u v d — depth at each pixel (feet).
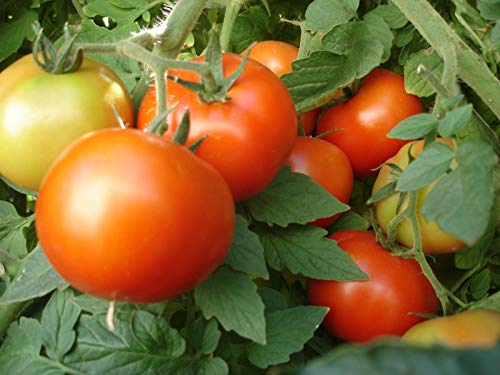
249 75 0.84
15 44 1.39
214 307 0.82
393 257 1.01
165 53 0.99
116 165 0.68
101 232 0.67
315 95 1.14
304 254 0.96
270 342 0.88
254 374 0.92
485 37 1.12
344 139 1.18
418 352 0.41
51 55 0.89
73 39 0.86
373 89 1.16
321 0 1.18
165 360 0.85
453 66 0.99
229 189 0.76
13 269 1.02
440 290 0.92
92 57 1.15
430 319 0.93
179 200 0.68
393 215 1.01
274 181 0.96
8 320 0.96
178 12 0.98
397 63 1.28
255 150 0.81
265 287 1.01
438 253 1.01
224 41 1.26
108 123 0.88
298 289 1.07
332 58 1.13
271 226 0.99
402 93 1.15
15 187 1.03
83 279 0.70
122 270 0.69
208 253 0.72
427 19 1.04
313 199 0.95
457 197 0.67
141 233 0.67
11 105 0.86
